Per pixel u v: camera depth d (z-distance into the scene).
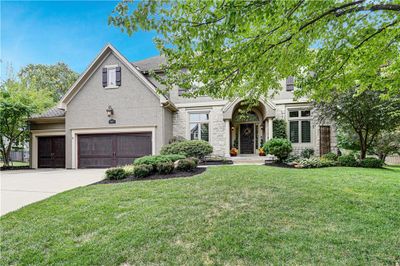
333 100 10.92
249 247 3.28
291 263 2.89
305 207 4.77
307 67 5.18
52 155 16.33
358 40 4.37
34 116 16.05
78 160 14.88
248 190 5.98
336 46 4.46
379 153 14.84
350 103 10.69
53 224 4.38
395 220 4.14
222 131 15.37
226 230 3.81
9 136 16.36
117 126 14.49
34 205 5.62
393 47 4.71
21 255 3.36
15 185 8.44
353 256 3.03
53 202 5.76
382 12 4.04
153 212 4.70
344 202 5.04
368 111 10.74
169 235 3.71
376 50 4.70
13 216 4.93
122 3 2.93
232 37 3.25
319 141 14.04
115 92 14.66
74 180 9.41
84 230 4.07
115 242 3.57
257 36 3.52
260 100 13.95
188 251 3.25
